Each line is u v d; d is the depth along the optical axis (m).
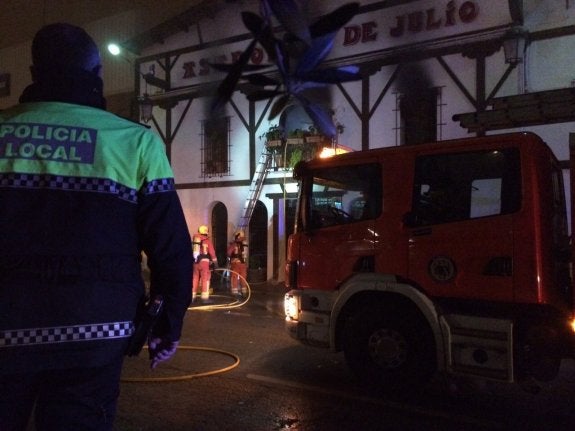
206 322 9.49
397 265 5.48
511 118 6.82
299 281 6.19
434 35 13.58
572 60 11.91
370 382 5.59
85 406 1.84
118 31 20.73
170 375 5.96
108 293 1.83
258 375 6.02
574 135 4.82
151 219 1.96
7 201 1.77
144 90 19.27
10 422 1.80
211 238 17.94
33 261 1.74
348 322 5.75
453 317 5.09
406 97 13.89
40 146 1.85
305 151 14.50
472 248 5.10
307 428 4.46
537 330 5.04
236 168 17.05
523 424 4.62
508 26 12.44
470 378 5.61
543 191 4.98
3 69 24.11
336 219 5.99
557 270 5.16
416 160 5.52
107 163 1.90
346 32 14.90
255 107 16.56
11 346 1.69
